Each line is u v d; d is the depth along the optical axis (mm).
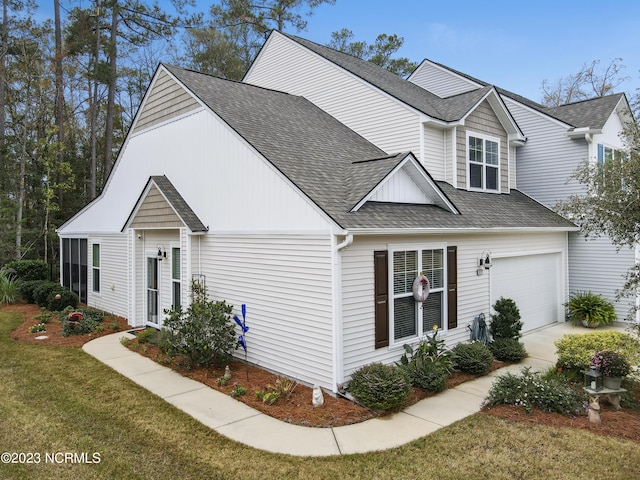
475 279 10406
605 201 6750
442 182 12203
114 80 25281
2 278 15977
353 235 7234
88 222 15531
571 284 14289
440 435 6035
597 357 7234
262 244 8695
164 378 8219
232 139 9453
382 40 32438
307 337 7801
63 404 6875
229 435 6004
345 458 5438
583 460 5379
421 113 11680
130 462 5250
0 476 4895
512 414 6746
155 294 11969
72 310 13477
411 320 8773
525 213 12805
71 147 28844
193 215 10578
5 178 23969
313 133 11336
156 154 12180
